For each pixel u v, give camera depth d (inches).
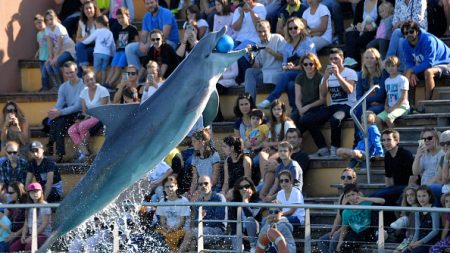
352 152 1617.9
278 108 1665.8
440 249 1358.3
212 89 1043.9
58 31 2016.5
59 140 1852.9
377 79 1696.6
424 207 1312.7
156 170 1640.0
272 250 1406.3
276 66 1817.2
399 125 1668.3
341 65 1706.4
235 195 1550.2
